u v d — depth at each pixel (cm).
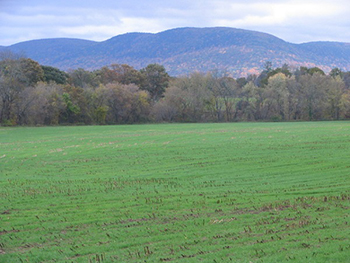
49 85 10575
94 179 2884
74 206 1992
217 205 1914
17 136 6912
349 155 3656
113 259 1227
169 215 1745
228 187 2456
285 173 2923
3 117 9669
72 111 10338
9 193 2375
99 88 10894
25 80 10525
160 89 14375
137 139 5997
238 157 3812
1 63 10144
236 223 1569
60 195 2295
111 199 2156
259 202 1944
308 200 1938
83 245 1380
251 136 6019
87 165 3625
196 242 1352
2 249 1364
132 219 1700
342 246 1209
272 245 1265
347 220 1523
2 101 9600
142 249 1309
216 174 2977
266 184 2516
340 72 15025
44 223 1667
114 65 14712
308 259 1117
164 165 3488
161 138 6059
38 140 6169
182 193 2273
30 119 9881
